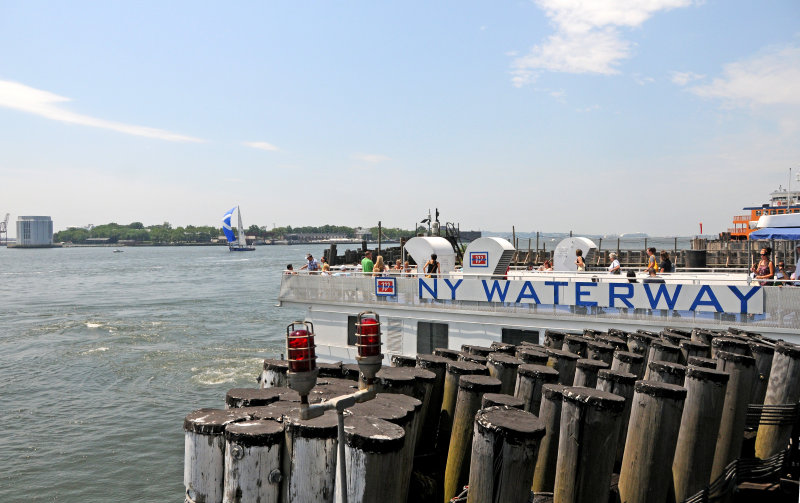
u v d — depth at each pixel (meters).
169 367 35.12
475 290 18.83
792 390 9.79
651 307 16.50
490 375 9.69
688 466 8.38
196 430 6.50
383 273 20.86
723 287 15.60
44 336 46.06
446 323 19.31
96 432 24.67
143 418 26.38
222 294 78.75
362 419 6.50
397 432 6.07
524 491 6.39
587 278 20.16
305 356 5.00
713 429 8.33
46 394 29.92
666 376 8.98
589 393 7.33
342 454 5.26
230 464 6.24
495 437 6.38
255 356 38.12
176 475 20.88
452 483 8.43
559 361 10.42
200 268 145.75
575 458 7.19
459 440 8.38
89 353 39.16
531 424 6.49
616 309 16.92
